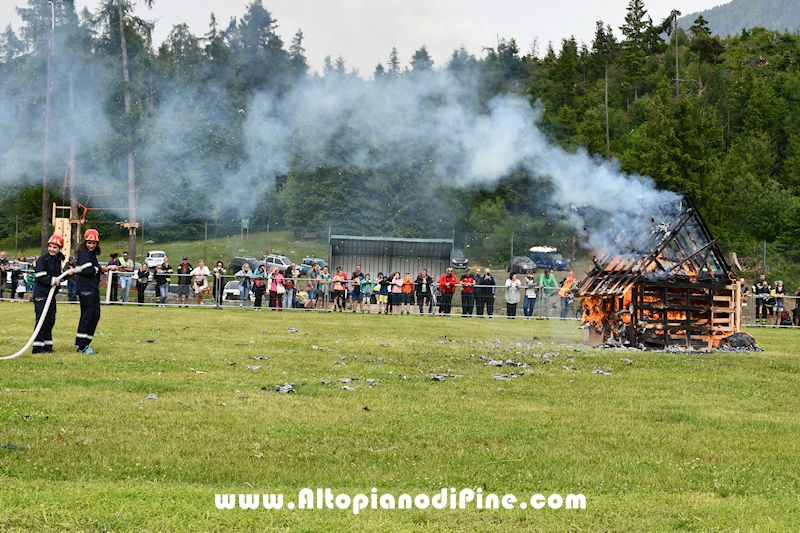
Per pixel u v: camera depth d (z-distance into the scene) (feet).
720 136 296.10
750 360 59.06
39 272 49.24
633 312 66.23
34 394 35.47
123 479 24.07
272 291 111.65
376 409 35.50
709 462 28.40
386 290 111.96
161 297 110.42
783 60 426.92
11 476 23.80
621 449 29.78
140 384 38.83
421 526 21.07
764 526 21.33
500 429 32.27
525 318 109.91
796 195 263.08
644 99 300.61
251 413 33.45
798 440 32.22
